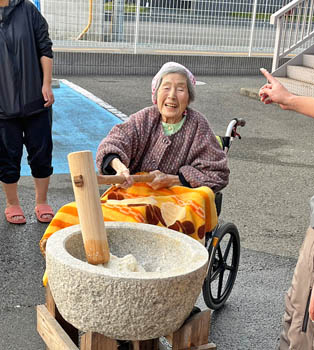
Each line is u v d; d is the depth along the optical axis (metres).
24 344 3.35
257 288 4.16
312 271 2.53
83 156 2.53
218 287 3.83
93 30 13.33
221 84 13.12
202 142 3.44
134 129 3.44
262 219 5.48
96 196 2.58
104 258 2.61
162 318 2.39
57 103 9.70
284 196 6.17
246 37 14.85
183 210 3.14
